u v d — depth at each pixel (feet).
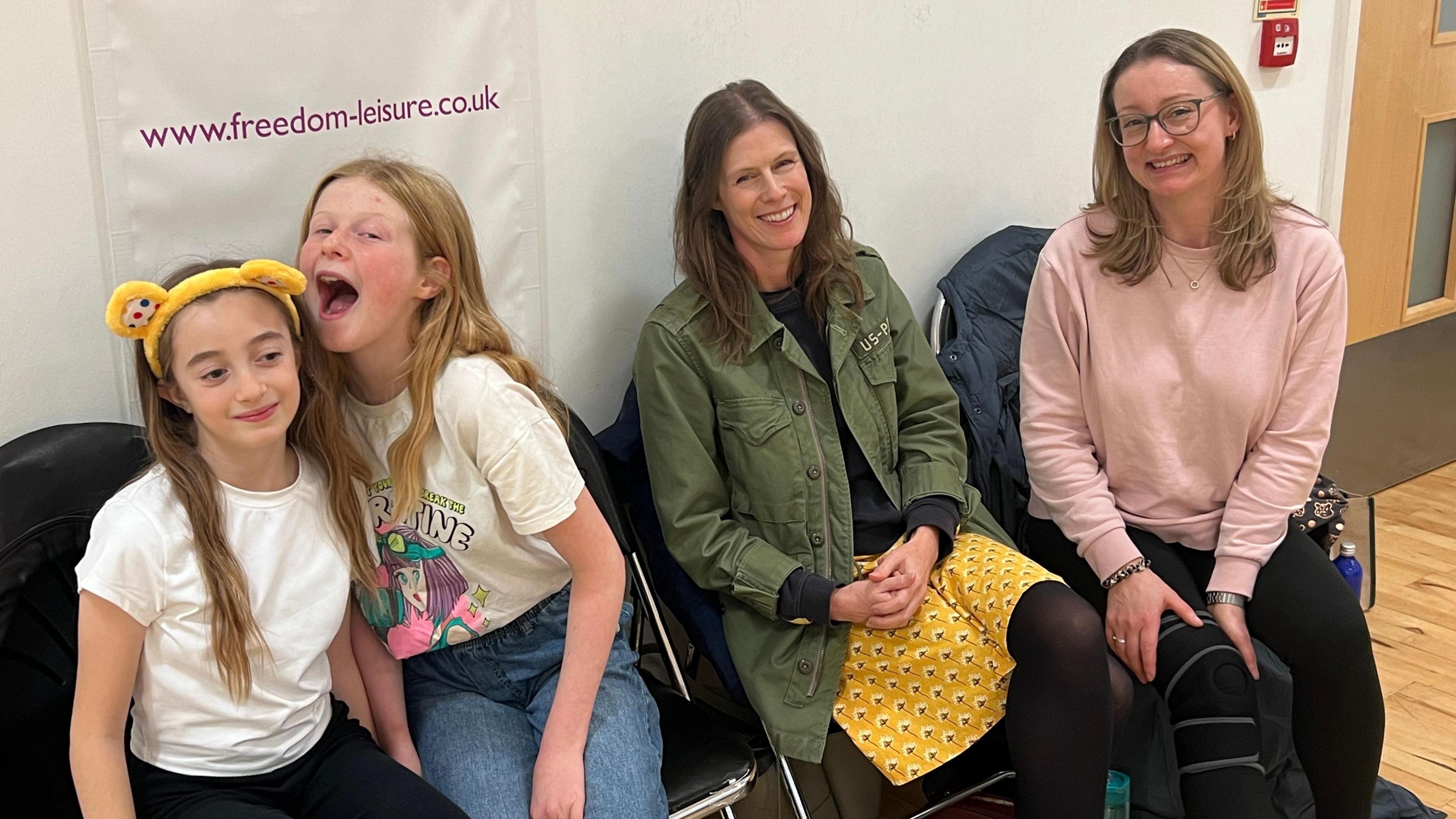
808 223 5.98
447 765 4.75
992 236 7.63
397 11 5.44
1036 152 8.12
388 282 4.51
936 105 7.48
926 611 5.66
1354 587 8.43
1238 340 5.91
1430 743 7.33
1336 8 9.43
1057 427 6.33
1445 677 8.03
